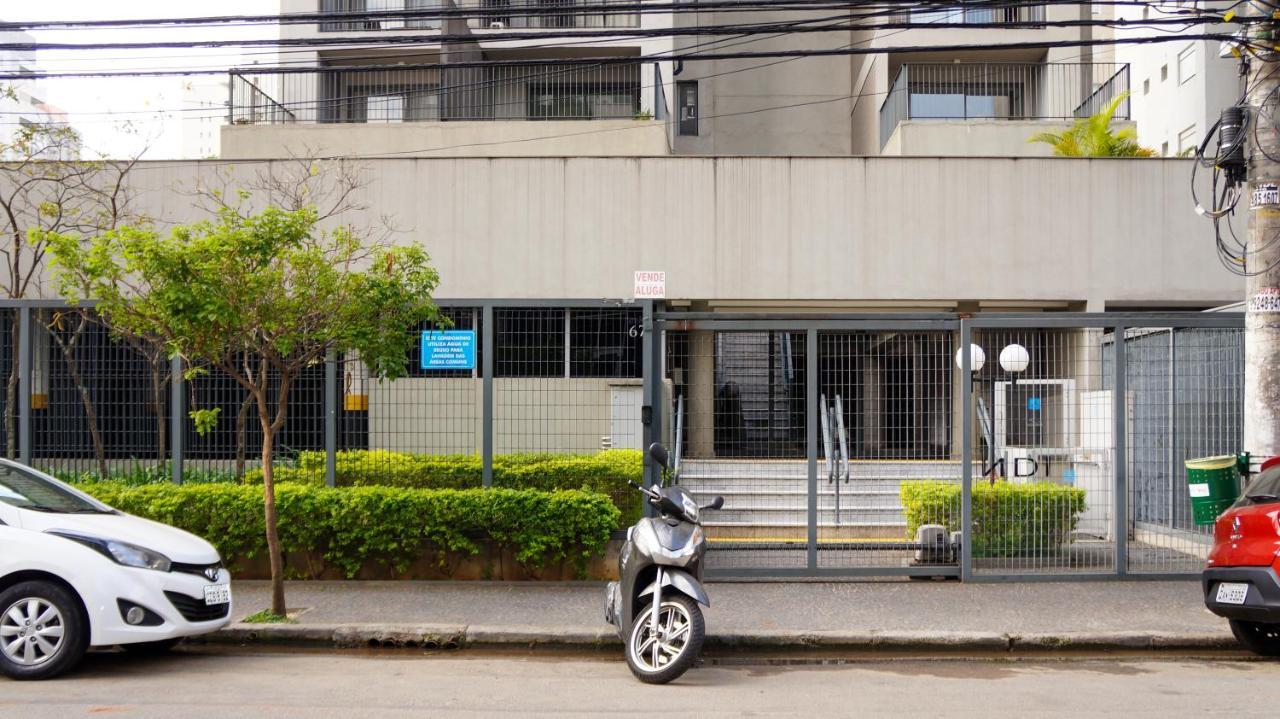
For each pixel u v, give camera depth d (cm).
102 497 1017
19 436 1100
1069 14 2384
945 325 1030
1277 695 662
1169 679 712
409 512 1004
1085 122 2036
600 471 1112
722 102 2827
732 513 1222
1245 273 956
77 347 1105
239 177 1766
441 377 1098
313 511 1012
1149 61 3547
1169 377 1120
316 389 1111
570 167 1783
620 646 812
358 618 862
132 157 1703
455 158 1784
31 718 588
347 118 2398
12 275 1472
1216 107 3070
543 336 1126
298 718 598
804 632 810
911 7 1208
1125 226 1756
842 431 1185
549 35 1195
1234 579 716
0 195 1672
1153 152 2112
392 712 616
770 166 1775
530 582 1022
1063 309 1808
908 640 805
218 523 1014
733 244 1772
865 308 1817
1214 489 913
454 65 1317
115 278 801
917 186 1767
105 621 679
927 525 1072
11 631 681
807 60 2822
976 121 2088
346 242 927
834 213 1770
